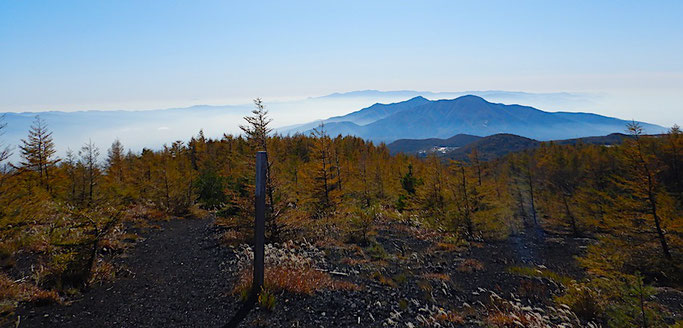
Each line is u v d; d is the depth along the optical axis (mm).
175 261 12742
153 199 26594
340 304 8672
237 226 16797
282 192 16531
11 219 11219
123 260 12234
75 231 10336
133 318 7250
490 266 16422
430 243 21531
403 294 10383
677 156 23797
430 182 29891
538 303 10867
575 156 41594
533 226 38125
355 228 20047
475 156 28453
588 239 29250
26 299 7426
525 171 42094
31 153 24609
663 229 17750
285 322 7309
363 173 38531
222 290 9172
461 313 9117
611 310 8984
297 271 10781
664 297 12820
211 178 30266
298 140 59844
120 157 41781
